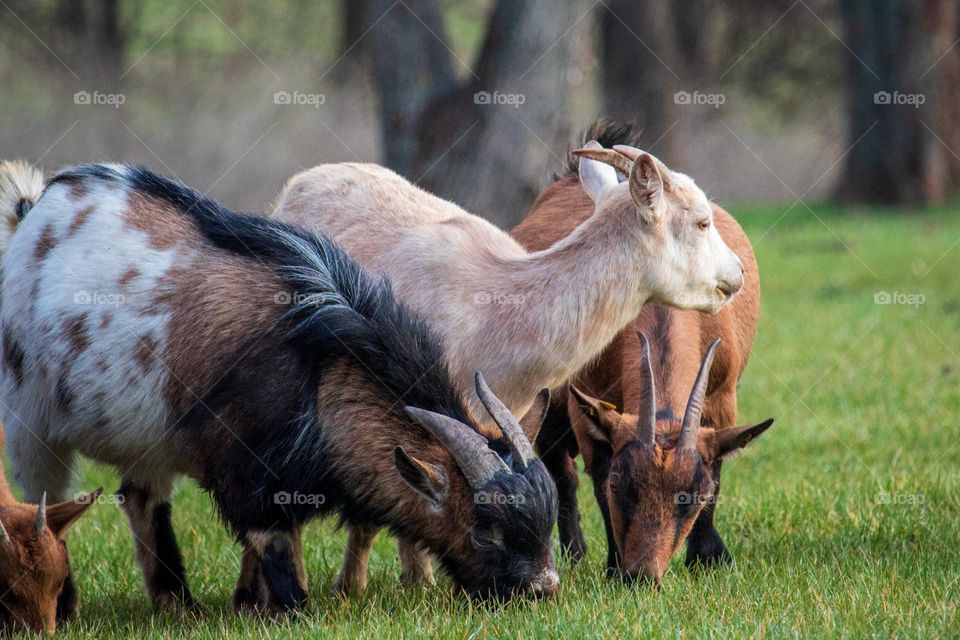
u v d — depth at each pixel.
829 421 16.34
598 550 11.77
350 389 9.41
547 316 10.27
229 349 9.62
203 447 9.70
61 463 10.84
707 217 10.45
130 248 10.16
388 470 9.32
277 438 9.45
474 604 9.02
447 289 10.41
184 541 12.41
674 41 51.50
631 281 10.32
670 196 10.37
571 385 10.35
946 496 12.47
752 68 57.94
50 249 10.45
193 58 49.66
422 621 9.08
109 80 46.09
